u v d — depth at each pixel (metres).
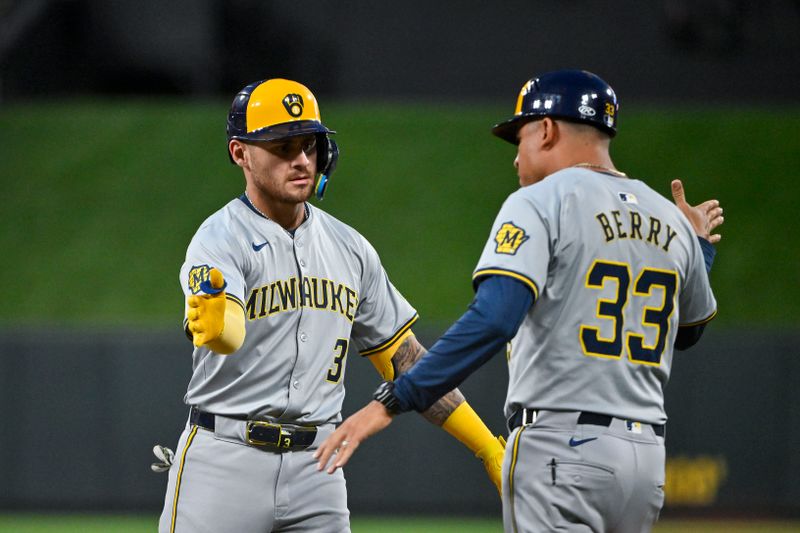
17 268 46.06
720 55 55.78
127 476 32.34
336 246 13.24
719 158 50.78
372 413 10.59
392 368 13.98
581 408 10.70
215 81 56.50
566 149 11.43
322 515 12.80
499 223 10.82
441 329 32.38
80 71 56.62
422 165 50.62
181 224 48.16
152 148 51.81
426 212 48.34
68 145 52.00
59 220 48.38
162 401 32.47
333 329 12.95
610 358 10.74
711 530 29.77
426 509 31.97
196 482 12.50
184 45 56.31
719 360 32.06
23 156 51.44
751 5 55.59
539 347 10.88
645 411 10.91
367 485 31.95
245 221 12.63
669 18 55.97
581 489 10.59
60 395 32.53
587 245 10.79
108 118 53.53
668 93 56.03
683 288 11.56
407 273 45.34
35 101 56.59
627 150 51.22
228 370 12.48
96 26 56.53
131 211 48.72
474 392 31.58
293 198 12.43
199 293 11.43
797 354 31.86
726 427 31.97
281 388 12.60
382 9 56.53
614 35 56.22
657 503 11.09
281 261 12.64
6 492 32.41
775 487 31.83
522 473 10.86
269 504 12.49
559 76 11.52
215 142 52.22
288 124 12.25
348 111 53.84
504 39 56.50
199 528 12.38
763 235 47.19
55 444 32.47
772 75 55.66
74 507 32.41
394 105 55.03
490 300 10.38
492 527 30.19
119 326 42.50
